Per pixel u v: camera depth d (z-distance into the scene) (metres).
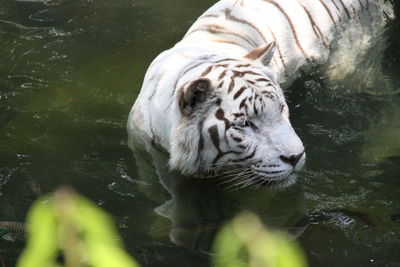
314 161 8.30
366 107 9.55
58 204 1.88
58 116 9.36
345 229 6.94
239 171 7.50
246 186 7.86
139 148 8.66
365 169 8.12
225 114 7.20
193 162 7.57
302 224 7.04
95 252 1.82
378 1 11.63
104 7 12.80
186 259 6.29
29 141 8.69
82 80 10.37
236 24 9.93
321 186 7.81
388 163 8.23
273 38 10.04
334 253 6.52
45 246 1.83
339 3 11.02
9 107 9.52
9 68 10.64
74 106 9.65
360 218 7.15
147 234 6.77
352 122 9.18
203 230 6.88
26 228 6.75
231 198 7.63
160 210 7.28
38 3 12.90
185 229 6.87
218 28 9.89
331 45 10.83
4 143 8.61
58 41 11.53
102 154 8.48
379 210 7.32
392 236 6.82
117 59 11.00
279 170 7.09
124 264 1.82
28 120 9.20
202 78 7.05
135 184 7.82
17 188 7.59
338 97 9.86
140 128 8.65
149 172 8.11
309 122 9.19
